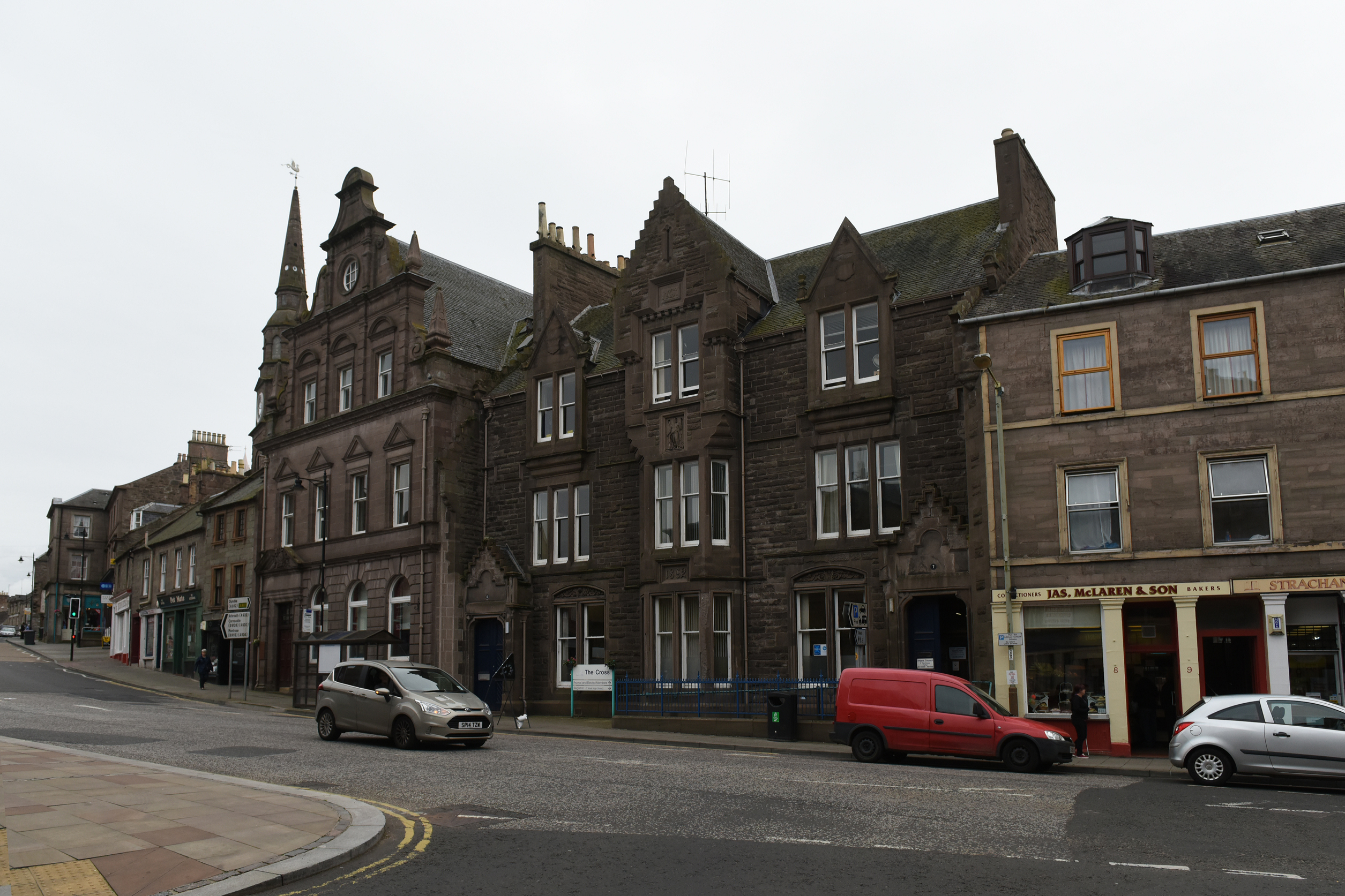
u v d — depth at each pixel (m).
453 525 34.41
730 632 27.66
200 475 65.69
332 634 33.41
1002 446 23.25
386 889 8.90
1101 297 23.23
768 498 28.02
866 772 17.22
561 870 9.58
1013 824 12.05
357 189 41.06
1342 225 22.78
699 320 29.33
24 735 21.22
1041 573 22.67
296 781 15.53
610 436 31.75
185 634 51.75
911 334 26.08
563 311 36.84
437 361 35.38
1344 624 20.25
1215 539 21.38
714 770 17.00
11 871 8.86
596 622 31.38
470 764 17.72
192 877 8.85
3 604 155.50
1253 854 10.44
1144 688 22.30
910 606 24.84
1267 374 21.34
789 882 9.14
